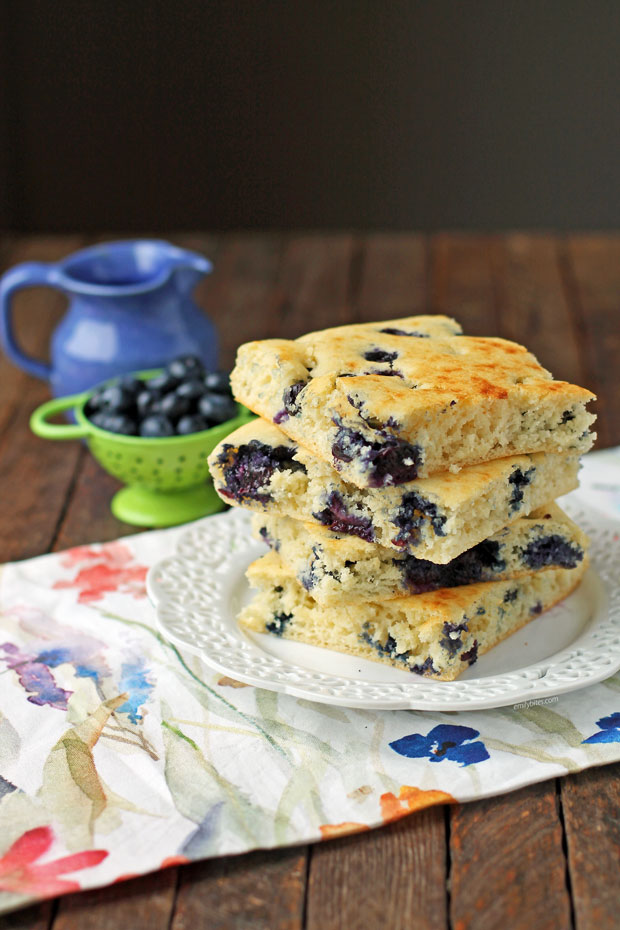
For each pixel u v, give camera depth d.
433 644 0.61
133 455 0.73
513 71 1.40
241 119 1.43
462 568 0.63
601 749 0.57
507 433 0.62
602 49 1.38
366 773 0.57
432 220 1.48
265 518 0.65
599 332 0.95
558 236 1.11
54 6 1.36
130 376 0.77
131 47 1.39
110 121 1.43
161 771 0.57
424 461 0.60
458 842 0.55
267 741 0.58
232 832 0.55
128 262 0.84
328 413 0.62
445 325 0.69
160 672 0.62
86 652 0.63
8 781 0.57
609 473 0.76
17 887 0.53
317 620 0.63
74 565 0.69
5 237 1.10
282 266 1.06
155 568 0.66
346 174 1.46
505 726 0.59
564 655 0.61
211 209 1.48
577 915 0.53
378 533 0.62
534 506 0.63
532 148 1.44
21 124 1.42
